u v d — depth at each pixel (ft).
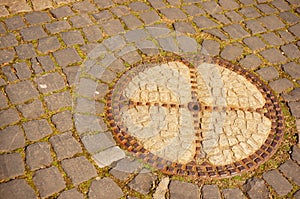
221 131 7.01
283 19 9.05
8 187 6.24
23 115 6.94
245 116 7.22
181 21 8.70
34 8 8.56
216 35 8.49
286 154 6.86
